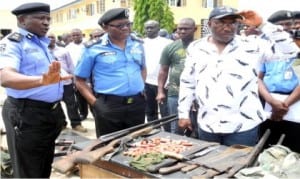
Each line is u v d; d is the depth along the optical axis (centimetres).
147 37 550
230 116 276
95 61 340
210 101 280
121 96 336
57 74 248
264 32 280
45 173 317
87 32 2234
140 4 1661
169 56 454
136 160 223
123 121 341
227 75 275
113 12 330
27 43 284
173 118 316
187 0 1823
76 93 689
